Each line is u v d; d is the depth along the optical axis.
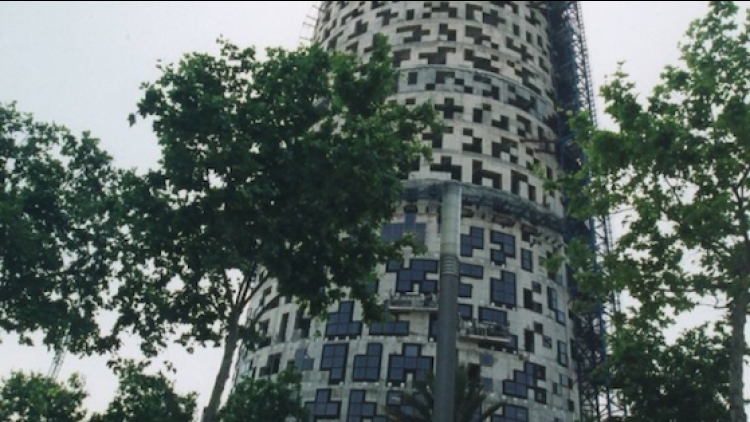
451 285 17.84
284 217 22.86
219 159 22.66
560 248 55.69
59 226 29.22
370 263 25.59
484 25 65.00
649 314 25.47
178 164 23.03
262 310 25.44
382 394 44.34
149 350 26.28
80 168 30.59
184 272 25.30
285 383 36.81
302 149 22.61
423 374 44.75
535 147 59.66
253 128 23.16
